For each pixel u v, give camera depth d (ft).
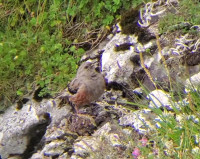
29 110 29.48
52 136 27.14
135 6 30.25
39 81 30.27
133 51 28.17
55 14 31.60
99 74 28.19
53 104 29.17
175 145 21.68
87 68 28.71
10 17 32.17
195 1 28.25
